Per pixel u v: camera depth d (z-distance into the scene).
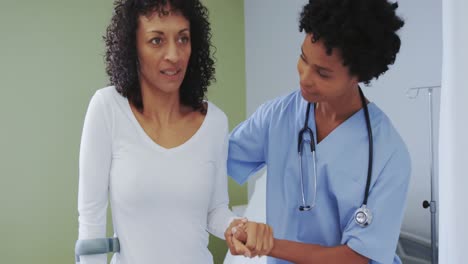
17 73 2.44
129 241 0.89
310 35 0.87
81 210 0.89
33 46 2.46
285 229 1.12
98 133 0.89
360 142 1.05
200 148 0.95
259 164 1.22
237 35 3.07
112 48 0.92
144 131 0.92
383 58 0.89
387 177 1.00
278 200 1.13
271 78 2.82
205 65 1.00
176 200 0.91
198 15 0.95
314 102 1.06
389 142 1.03
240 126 1.22
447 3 1.12
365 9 0.83
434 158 1.79
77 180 2.60
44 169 2.52
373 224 0.98
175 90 0.94
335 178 1.05
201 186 0.94
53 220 2.55
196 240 0.95
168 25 0.85
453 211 1.10
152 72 0.87
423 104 1.83
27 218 2.49
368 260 1.01
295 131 1.12
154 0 0.84
